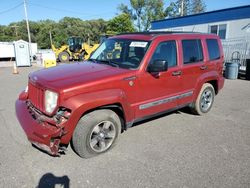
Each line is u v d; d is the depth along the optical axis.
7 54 27.00
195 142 4.37
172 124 5.24
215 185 3.14
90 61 4.85
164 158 3.79
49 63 16.20
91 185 3.12
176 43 4.83
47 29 77.56
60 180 3.21
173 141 4.40
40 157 3.74
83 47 24.11
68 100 3.33
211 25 18.81
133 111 4.14
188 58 5.12
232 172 3.43
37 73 4.12
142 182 3.19
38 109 3.66
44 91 3.47
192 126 5.15
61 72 3.99
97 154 3.80
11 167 3.47
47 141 3.26
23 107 4.04
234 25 17.03
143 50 4.29
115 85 3.78
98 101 3.49
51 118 3.41
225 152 4.01
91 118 3.55
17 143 4.20
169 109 4.89
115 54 4.65
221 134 4.75
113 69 4.08
